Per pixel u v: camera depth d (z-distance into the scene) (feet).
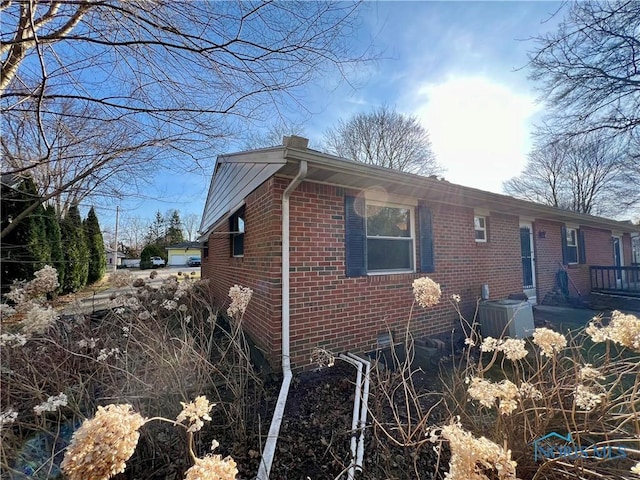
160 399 7.97
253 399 9.58
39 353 8.68
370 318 14.21
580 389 6.14
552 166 58.65
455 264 18.07
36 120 8.95
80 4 7.42
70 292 30.99
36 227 21.48
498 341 6.78
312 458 6.97
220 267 25.68
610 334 6.03
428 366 12.71
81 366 9.17
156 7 7.97
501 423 6.43
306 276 12.53
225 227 24.26
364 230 14.30
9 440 6.22
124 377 8.92
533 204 19.79
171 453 7.09
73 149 10.66
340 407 9.06
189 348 9.02
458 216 18.53
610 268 29.43
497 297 20.65
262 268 13.67
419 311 16.01
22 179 10.85
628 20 18.15
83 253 35.22
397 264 15.85
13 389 7.51
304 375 11.57
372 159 61.41
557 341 6.25
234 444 7.27
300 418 8.53
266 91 10.16
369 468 6.58
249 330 15.81
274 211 12.19
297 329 12.17
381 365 11.59
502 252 21.47
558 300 25.30
